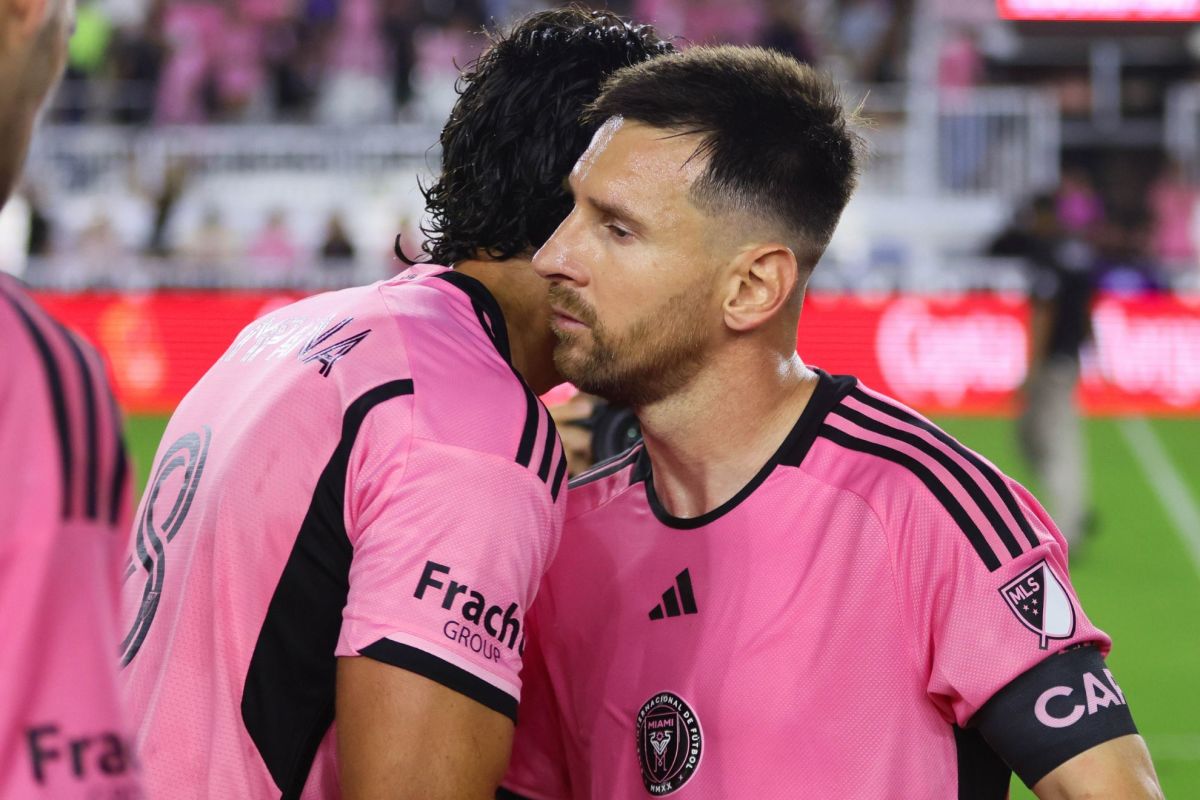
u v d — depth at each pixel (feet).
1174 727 65.16
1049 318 92.68
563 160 20.72
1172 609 84.07
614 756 20.61
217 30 160.97
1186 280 133.69
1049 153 150.41
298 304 21.35
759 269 19.26
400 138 147.43
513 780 22.24
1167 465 115.34
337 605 18.19
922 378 127.54
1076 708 17.89
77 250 138.31
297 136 146.82
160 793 18.04
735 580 19.67
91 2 160.86
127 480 12.85
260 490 18.24
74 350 12.49
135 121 157.58
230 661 18.11
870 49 160.25
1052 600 18.42
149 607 18.99
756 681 19.15
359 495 17.81
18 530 11.64
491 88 20.94
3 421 11.73
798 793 18.93
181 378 130.93
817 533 19.31
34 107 12.74
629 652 20.52
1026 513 19.19
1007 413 126.72
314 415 18.31
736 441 19.92
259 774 18.11
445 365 18.63
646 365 19.36
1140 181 155.22
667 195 18.88
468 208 21.17
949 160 151.23
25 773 11.46
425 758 16.87
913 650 18.85
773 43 156.76
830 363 127.75
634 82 19.36
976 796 19.34
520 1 160.56
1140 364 128.47
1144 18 164.25
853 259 142.61
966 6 164.76
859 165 20.42
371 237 143.84
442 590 17.15
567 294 19.44
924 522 18.85
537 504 18.11
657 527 20.70
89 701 11.85
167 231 141.08
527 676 22.00
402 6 162.61
